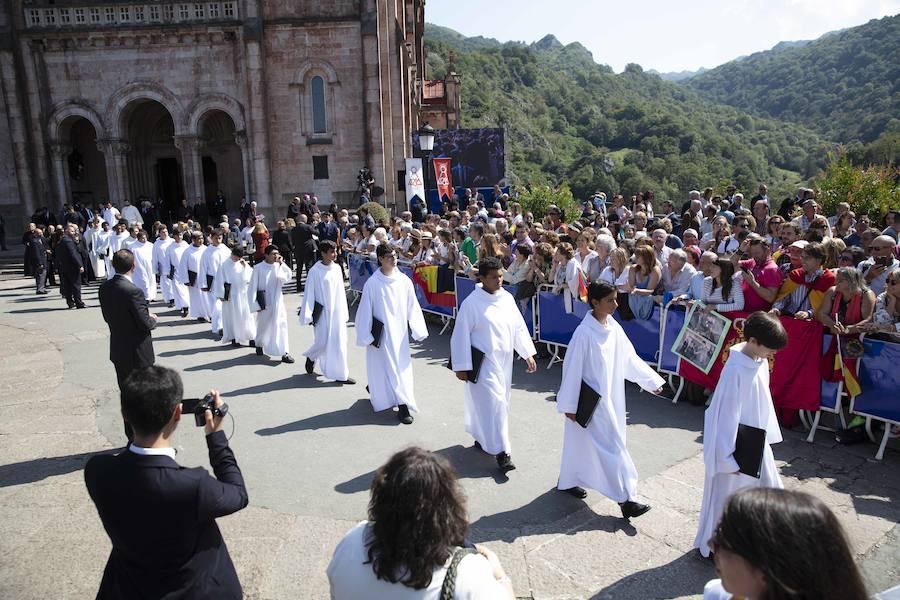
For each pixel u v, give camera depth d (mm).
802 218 11102
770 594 1539
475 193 23312
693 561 4500
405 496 2039
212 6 26562
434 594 2049
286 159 27516
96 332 12977
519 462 6223
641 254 8391
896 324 6195
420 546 2021
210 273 12414
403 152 30172
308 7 26625
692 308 7562
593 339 5023
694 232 9594
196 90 27188
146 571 2580
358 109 27281
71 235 15711
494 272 5918
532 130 130125
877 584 4168
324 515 5277
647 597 4109
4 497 5770
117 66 27141
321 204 27766
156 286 17156
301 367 9961
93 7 26625
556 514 5215
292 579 4387
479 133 26828
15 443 7074
